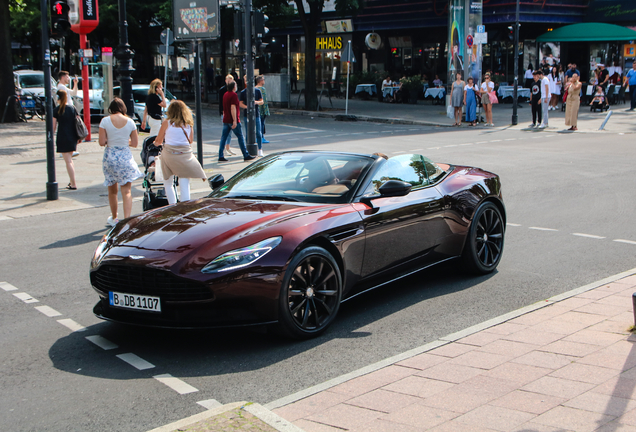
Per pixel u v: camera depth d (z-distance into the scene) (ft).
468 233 20.76
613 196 34.91
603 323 15.76
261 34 51.03
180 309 14.52
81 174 44.19
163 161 28.68
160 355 14.99
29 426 11.57
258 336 16.16
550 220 29.66
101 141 28.43
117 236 16.40
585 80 115.96
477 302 18.66
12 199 36.24
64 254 25.07
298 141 63.82
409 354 14.24
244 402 11.28
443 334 16.08
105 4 118.42
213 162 50.08
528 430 10.52
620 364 13.14
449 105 86.69
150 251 15.03
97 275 15.80
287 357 14.73
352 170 18.48
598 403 11.40
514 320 16.29
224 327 14.56
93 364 14.48
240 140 50.42
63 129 38.06
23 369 14.23
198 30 46.09
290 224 15.62
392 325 16.84
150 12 120.88
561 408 11.27
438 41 119.65
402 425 10.85
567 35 103.04
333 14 131.34
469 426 10.73
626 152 52.37
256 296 14.53
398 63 127.75
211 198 18.60
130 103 54.75
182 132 28.35
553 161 47.96
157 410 12.16
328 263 16.01
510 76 114.21
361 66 134.62
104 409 12.22
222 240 14.98
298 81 149.59
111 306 15.42
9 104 78.89
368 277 17.60
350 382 12.80
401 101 113.80
